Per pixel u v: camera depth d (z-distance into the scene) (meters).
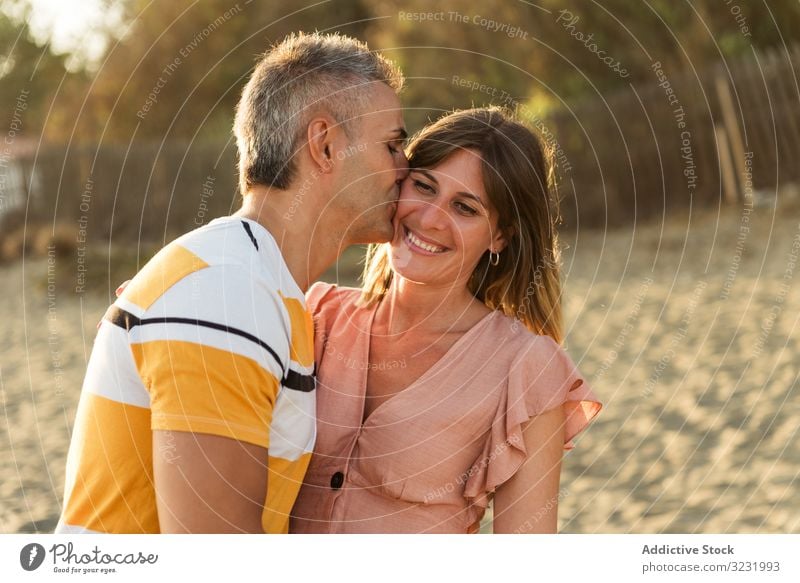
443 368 2.00
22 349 7.84
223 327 1.67
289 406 1.82
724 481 3.81
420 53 11.83
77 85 14.70
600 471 4.17
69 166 13.92
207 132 14.72
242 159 1.94
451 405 1.96
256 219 1.88
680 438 4.38
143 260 10.93
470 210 1.98
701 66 11.54
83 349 7.65
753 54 11.16
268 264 1.79
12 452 5.05
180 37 14.61
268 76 1.90
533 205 2.06
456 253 1.98
